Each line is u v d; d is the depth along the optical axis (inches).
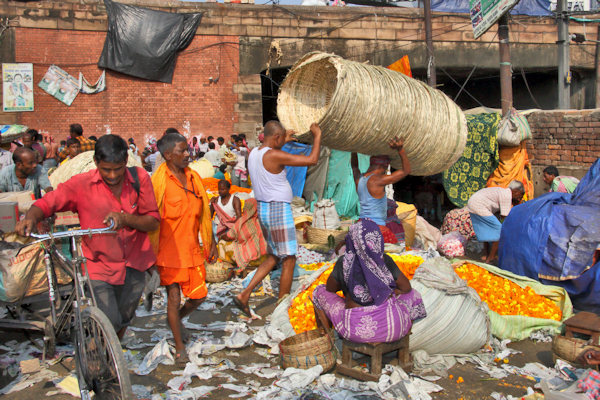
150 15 663.8
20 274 172.1
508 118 379.9
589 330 162.1
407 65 460.1
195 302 176.9
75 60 655.1
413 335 170.6
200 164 494.0
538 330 194.4
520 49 750.5
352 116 192.4
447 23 730.2
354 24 714.8
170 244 166.7
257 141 703.1
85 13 650.8
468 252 338.6
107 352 119.8
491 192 292.0
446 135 222.7
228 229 287.6
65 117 660.1
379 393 146.7
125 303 153.3
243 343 182.1
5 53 636.7
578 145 381.4
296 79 217.3
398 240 267.3
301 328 188.2
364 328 154.2
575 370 158.1
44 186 235.9
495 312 194.5
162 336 192.9
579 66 741.3
